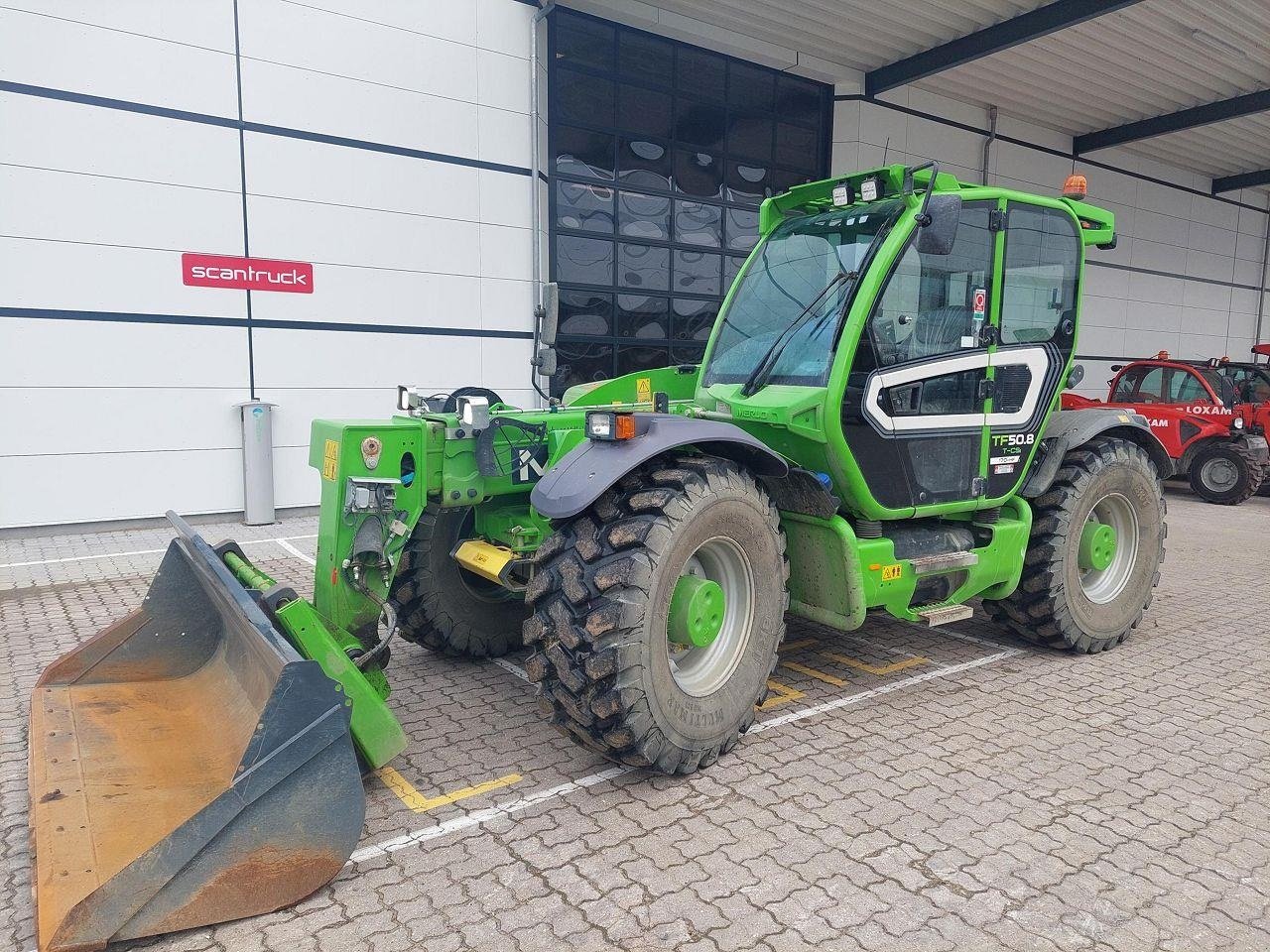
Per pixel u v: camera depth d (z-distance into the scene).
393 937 2.21
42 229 6.88
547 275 9.75
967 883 2.46
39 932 2.03
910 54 11.16
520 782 3.06
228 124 7.51
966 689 4.02
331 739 2.32
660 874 2.49
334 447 3.17
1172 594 5.97
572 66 9.77
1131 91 12.50
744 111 11.23
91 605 5.25
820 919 2.29
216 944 2.17
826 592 3.58
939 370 3.75
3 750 3.27
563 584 2.87
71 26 6.83
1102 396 16.39
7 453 6.96
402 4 8.22
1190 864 2.57
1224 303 18.56
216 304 7.62
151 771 2.68
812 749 3.35
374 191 8.27
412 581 4.00
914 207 3.58
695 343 11.13
